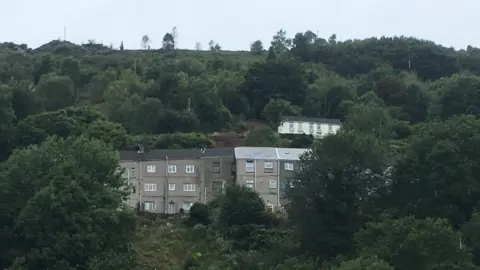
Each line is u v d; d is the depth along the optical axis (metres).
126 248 92.19
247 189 109.00
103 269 83.31
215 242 103.00
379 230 85.31
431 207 95.12
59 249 85.69
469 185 95.19
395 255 79.56
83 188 92.25
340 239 91.62
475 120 108.12
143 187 119.06
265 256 92.06
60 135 132.25
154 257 99.44
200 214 109.75
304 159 100.12
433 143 100.88
